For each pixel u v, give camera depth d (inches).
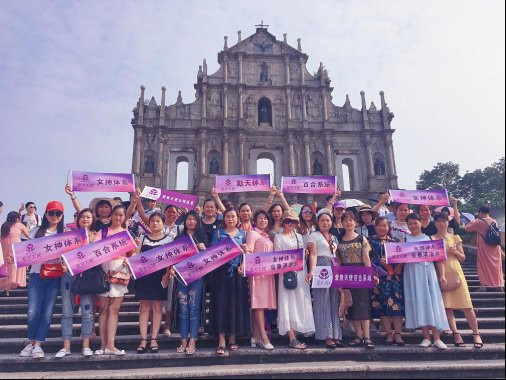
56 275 268.5
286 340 300.0
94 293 263.7
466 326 326.3
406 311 285.1
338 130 1450.5
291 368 241.8
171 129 1389.0
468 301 284.2
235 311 271.4
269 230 330.0
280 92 1482.5
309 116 1466.5
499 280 385.4
